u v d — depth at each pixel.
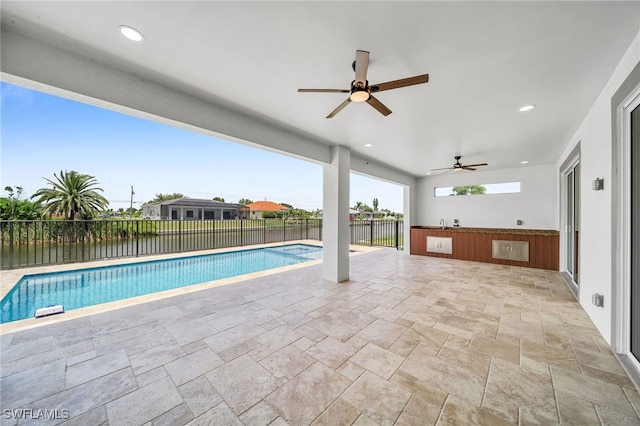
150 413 1.54
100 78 2.14
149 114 2.45
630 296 2.09
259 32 1.76
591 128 2.89
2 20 1.66
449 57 2.01
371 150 5.01
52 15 1.61
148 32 1.77
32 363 2.02
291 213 20.41
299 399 1.67
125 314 3.05
